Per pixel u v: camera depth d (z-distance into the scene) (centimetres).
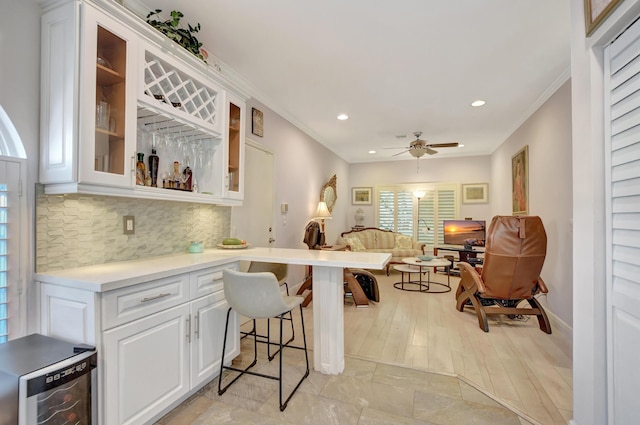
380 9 213
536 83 331
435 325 324
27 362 122
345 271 399
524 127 438
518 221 300
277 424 168
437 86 340
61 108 151
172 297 174
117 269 167
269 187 391
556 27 232
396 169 744
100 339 137
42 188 159
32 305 154
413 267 535
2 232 144
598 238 138
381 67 297
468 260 554
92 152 153
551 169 346
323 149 585
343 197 732
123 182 169
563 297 317
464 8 211
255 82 332
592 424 142
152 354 161
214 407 182
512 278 306
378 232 690
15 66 150
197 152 251
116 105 171
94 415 136
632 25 118
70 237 171
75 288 141
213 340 205
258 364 235
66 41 150
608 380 136
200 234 265
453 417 175
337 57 279
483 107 402
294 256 221
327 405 185
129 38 170
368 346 271
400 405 186
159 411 164
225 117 249
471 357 249
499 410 181
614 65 130
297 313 361
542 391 201
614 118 130
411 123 473
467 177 685
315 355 226
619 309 129
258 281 177
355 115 438
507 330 311
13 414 113
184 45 211
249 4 209
